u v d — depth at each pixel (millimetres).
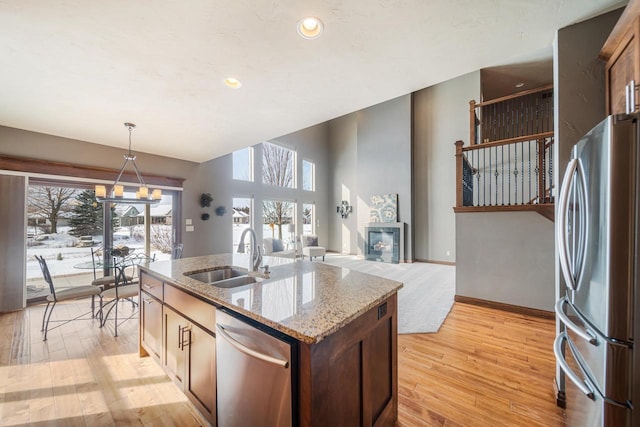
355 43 1799
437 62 2037
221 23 1599
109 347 2535
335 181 9836
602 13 1570
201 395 1520
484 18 1568
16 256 3570
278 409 1038
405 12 1507
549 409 1701
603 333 974
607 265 946
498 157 5781
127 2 1424
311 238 7941
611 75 1537
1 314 3410
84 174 4109
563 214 1211
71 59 1967
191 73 2180
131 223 4746
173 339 1806
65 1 1409
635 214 896
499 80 5676
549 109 5934
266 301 1312
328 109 2926
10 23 1573
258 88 2445
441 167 7051
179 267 2189
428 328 2934
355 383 1223
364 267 6543
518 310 3369
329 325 1026
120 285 3338
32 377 2061
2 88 2400
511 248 3426
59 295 2871
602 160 984
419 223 7418
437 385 1948
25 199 3629
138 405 1762
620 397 918
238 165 6977
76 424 1601
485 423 1592
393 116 7672
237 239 6902
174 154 4965
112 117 3121
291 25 1620
